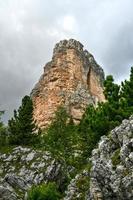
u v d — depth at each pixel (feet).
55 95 569.64
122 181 160.76
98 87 636.89
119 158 172.65
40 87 593.01
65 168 256.11
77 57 621.31
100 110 255.09
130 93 249.55
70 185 189.16
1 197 207.21
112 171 167.73
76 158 276.21
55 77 588.91
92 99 581.53
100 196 168.45
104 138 191.31
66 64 603.67
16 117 297.53
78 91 576.61
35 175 238.27
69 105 551.18
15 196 211.41
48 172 240.12
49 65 609.42
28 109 298.76
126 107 243.60
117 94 254.88
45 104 565.12
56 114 347.77
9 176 231.50
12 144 284.20
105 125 241.96
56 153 295.28
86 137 270.46
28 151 260.01
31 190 203.00
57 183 239.91
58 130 324.19
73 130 331.77
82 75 611.88
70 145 304.71
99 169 172.45
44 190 200.75
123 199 160.35
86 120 273.75
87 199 172.86
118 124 238.48
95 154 189.47
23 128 290.35
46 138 320.09
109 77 260.83
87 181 185.88
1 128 304.09
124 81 256.32
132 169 162.09
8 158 255.70
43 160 248.93
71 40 637.71
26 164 248.52
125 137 178.91
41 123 544.21
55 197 200.34
